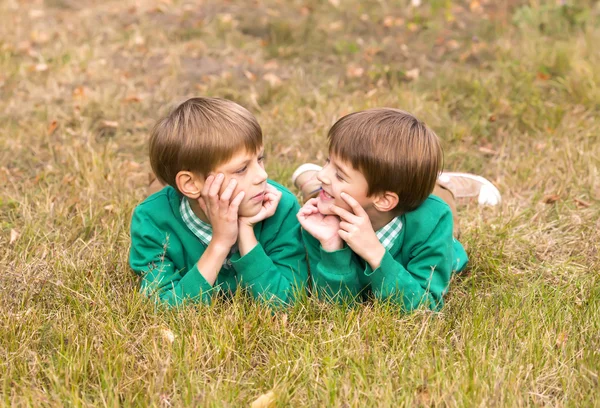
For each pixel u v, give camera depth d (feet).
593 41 19.35
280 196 9.42
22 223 12.04
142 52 19.92
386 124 8.68
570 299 9.84
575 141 14.62
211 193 8.71
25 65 18.60
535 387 8.03
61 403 7.69
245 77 18.67
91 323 9.02
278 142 15.05
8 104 16.61
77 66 18.80
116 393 7.81
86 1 23.99
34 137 15.07
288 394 7.93
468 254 11.03
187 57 19.66
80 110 16.21
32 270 10.36
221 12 22.70
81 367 8.21
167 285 9.50
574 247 11.42
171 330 8.98
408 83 18.07
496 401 7.64
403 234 9.34
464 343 8.65
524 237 11.64
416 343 8.77
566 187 13.10
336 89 17.83
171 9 22.88
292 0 23.48
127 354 8.60
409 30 21.34
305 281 9.75
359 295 9.62
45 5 23.54
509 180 13.58
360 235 8.80
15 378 8.28
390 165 8.54
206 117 8.70
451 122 15.66
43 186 13.28
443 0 22.99
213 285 9.68
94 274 10.25
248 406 7.85
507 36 20.43
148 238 9.49
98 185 13.14
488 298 9.80
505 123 15.74
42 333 8.89
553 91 16.98
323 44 20.29
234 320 9.02
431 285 9.27
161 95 17.33
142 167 14.16
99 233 11.68
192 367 8.29
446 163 14.32
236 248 9.70
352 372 8.22
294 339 8.81
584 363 8.29
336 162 8.78
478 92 16.80
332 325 9.00
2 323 9.10
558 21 20.70
